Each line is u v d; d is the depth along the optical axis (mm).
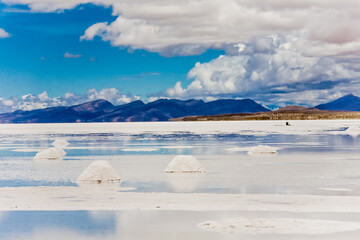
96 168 26844
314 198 20422
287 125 159750
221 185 24781
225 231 14727
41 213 17734
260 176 28547
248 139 74375
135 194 21719
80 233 14852
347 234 14258
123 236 14453
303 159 39344
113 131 133000
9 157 45250
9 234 14867
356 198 20391
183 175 29391
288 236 14070
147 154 46812
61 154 45656
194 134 99125
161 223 15906
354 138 72188
